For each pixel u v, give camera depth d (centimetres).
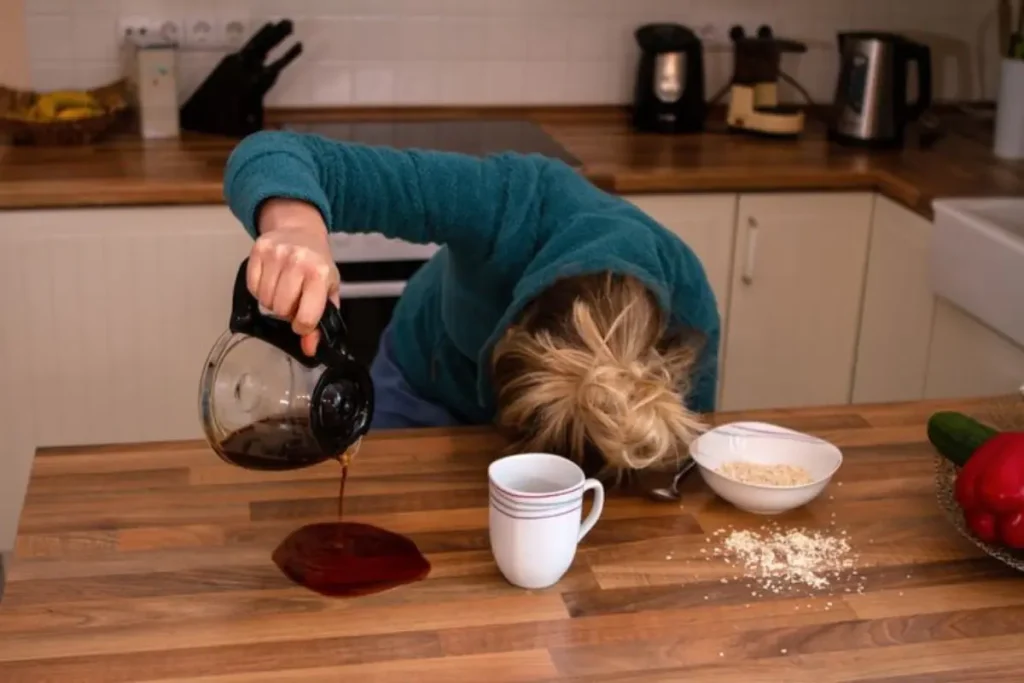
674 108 316
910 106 320
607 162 285
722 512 146
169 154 279
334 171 145
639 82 319
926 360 277
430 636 120
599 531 140
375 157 148
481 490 149
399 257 271
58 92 296
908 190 275
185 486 148
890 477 156
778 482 146
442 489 149
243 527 139
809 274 294
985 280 247
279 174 134
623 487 150
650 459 126
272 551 134
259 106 298
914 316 279
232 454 124
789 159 296
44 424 267
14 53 298
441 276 183
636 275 136
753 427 158
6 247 252
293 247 117
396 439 161
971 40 347
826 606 127
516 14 322
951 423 143
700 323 153
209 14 306
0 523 272
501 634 120
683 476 153
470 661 116
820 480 144
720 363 298
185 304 264
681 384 138
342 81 320
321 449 122
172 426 274
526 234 153
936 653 120
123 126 302
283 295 114
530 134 310
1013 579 134
